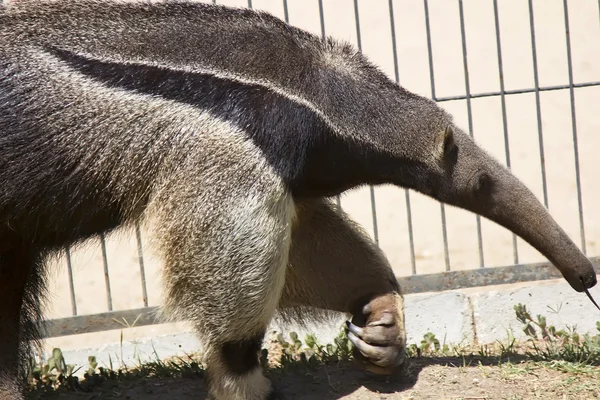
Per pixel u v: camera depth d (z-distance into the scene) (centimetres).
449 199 894
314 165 855
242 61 820
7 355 920
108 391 954
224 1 1958
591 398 875
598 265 1162
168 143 804
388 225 1628
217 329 834
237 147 798
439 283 1151
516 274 1148
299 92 826
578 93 1847
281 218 817
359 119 846
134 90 806
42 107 801
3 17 827
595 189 1642
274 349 1123
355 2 1180
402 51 1944
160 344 1155
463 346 1142
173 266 822
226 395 870
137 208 834
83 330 1112
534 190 1633
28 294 959
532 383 909
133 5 841
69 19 827
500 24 1989
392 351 896
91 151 806
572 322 1175
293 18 2002
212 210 798
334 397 898
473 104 1839
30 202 822
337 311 966
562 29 1961
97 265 1548
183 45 820
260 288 816
